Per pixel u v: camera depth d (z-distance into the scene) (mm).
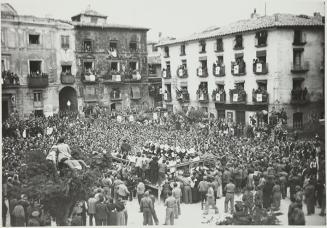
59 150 17750
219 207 19047
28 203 15656
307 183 18500
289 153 24250
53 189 15195
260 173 18781
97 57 44438
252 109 35438
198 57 41938
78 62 43156
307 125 34125
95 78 44031
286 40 33625
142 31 47594
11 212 15883
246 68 36656
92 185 16953
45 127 31875
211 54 40312
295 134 30969
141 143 28703
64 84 41969
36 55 39844
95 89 44438
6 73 37375
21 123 32094
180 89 44594
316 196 18875
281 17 35000
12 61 38219
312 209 18016
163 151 24938
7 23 37625
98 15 44750
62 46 41781
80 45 43125
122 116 39188
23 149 24172
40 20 39844
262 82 35000
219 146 26406
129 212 18469
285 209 18281
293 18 35000
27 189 15328
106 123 36688
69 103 39812
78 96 43281
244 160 21812
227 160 22516
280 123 31875
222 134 32406
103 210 15906
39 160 17453
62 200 15727
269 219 16656
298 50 34219
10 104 37938
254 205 17641
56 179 16375
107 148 25469
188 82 43562
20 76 38750
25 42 38969
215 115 40000
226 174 20234
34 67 40500
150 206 16516
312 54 34625
